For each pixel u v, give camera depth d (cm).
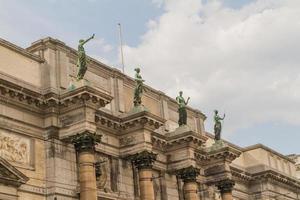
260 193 7575
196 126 6612
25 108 4306
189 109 6512
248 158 7844
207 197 6122
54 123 4391
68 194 4288
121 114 5222
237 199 7200
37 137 4338
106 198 4709
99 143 4822
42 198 4197
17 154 4141
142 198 4806
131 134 4991
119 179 4959
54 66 4628
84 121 4278
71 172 4397
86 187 4175
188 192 5388
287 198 8050
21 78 4391
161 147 5584
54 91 4472
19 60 4431
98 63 5197
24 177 4009
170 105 6194
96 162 4694
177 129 5544
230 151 6059
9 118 4141
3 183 3866
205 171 6147
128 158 5028
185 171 5428
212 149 6075
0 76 4188
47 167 4300
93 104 4353
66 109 4400
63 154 4384
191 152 5484
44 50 4669
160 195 5450
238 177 7362
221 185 6006
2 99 4122
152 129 5028
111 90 5303
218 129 6197
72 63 4838
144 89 5781
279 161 8300
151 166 4934
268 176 7606
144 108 4975
